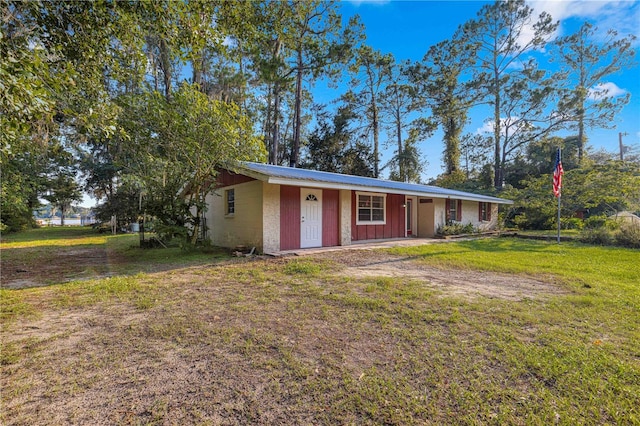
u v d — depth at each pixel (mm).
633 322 3283
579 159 24828
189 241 9500
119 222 20578
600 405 1908
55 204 26188
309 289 4797
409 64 27672
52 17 4145
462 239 13062
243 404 1944
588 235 11234
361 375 2275
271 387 2133
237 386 2146
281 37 12195
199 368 2398
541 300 4133
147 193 10164
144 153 8914
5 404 1940
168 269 6586
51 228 25844
